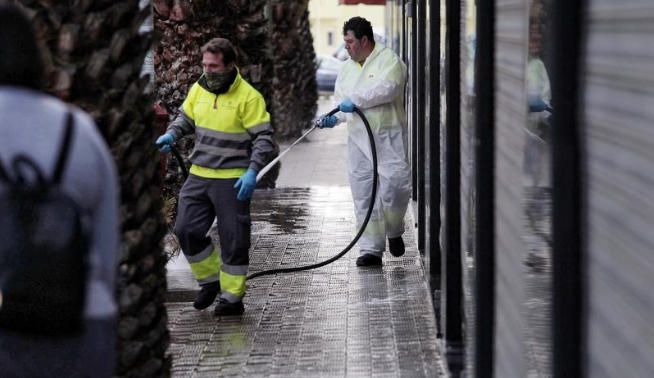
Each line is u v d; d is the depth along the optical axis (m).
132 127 10.88
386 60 20.92
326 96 85.81
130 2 10.68
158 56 29.05
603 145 6.50
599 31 6.59
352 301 19.22
